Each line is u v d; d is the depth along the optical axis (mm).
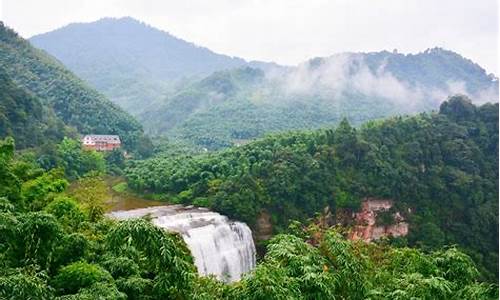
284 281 8188
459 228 54844
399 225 54219
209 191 50250
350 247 10461
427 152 59812
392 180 54969
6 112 62500
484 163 61906
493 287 8719
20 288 7258
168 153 92625
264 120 155750
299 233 13188
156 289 9180
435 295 8594
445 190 56812
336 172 54375
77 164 61250
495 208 56625
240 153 59188
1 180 17594
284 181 49625
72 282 10094
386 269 11805
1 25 110250
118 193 56062
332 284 8852
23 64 103938
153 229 8578
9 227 9148
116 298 9164
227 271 39188
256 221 46562
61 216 18422
